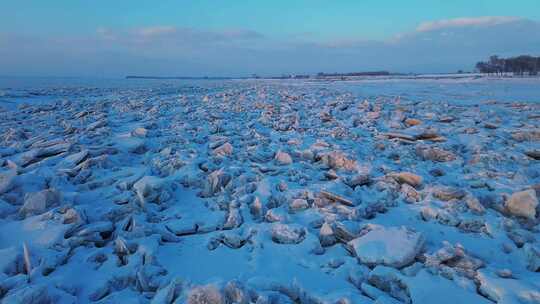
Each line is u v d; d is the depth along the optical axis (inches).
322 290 131.2
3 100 834.8
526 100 842.2
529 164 287.7
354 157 292.0
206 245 169.3
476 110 589.9
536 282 132.7
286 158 297.9
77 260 155.0
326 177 261.9
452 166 285.7
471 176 255.4
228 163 294.4
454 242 166.9
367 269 143.9
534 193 194.5
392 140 372.2
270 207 213.2
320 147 338.0
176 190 240.1
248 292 122.3
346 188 226.2
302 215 199.8
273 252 160.9
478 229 177.2
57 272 145.3
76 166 279.3
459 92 1177.4
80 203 216.2
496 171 267.9
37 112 637.9
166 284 137.1
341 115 551.8
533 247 152.2
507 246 160.4
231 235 172.2
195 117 546.0
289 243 169.3
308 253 159.6
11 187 224.2
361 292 131.8
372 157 300.8
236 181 244.4
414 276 136.3
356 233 171.9
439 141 365.1
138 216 189.0
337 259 151.9
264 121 501.7
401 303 122.1
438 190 214.2
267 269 147.1
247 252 163.2
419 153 322.0
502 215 194.4
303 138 389.7
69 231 173.5
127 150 335.0
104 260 157.2
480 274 134.0
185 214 204.2
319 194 217.8
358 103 689.6
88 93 1150.3
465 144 354.9
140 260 151.7
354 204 205.6
